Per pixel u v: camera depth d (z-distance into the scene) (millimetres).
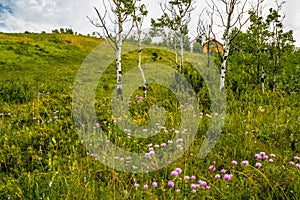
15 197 4602
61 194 4609
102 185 5031
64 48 50188
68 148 6855
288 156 5855
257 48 17672
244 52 18078
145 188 4668
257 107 10742
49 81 23250
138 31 17312
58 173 5125
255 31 17656
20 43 46781
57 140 7184
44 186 4805
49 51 44938
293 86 17078
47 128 7906
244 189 4555
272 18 17344
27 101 14148
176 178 5059
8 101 13875
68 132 7695
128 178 5461
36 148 6930
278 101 12180
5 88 15758
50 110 9984
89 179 5078
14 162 6168
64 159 6102
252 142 6684
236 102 11734
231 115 9516
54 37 59156
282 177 4812
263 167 5188
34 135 7414
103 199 4523
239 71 17078
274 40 17562
